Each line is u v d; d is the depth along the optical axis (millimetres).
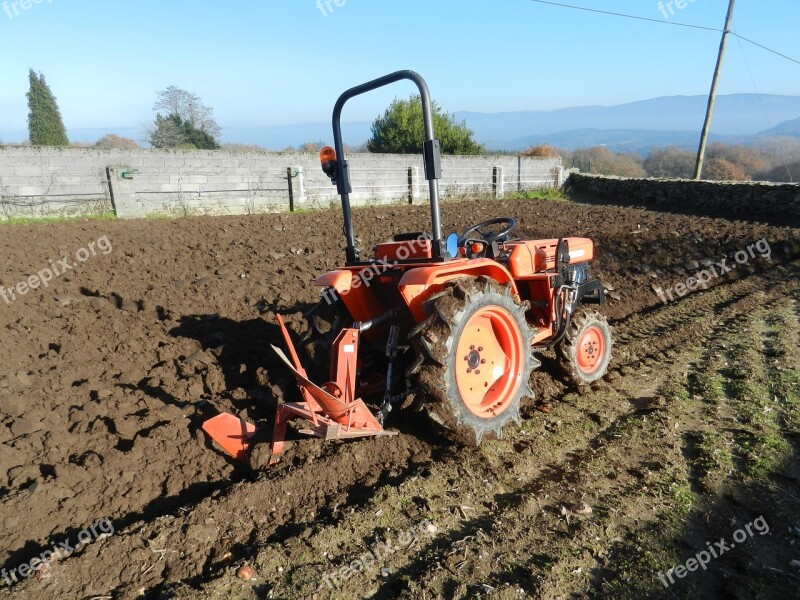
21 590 2406
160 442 3516
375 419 3430
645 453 3609
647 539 2777
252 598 2385
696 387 4621
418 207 16969
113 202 13680
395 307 3811
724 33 17656
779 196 13672
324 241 10742
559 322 4305
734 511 3020
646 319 6648
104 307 6355
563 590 2441
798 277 8328
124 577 2527
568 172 22969
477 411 3500
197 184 14883
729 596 2438
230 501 2994
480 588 2418
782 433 3816
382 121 30219
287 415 3373
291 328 5668
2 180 12641
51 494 3020
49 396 4121
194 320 5918
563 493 3172
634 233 11164
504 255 4309
